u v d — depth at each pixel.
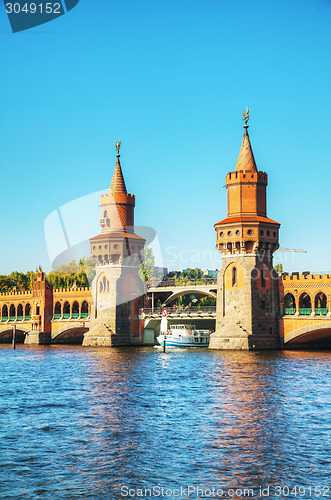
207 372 76.94
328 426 44.44
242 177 114.56
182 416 48.31
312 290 109.94
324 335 112.44
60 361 98.19
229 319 114.19
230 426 44.59
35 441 40.91
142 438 41.41
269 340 112.88
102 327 132.50
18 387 66.19
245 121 118.50
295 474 33.88
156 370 80.44
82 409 51.81
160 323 137.38
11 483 32.81
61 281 153.50
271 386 63.50
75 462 36.19
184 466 35.28
